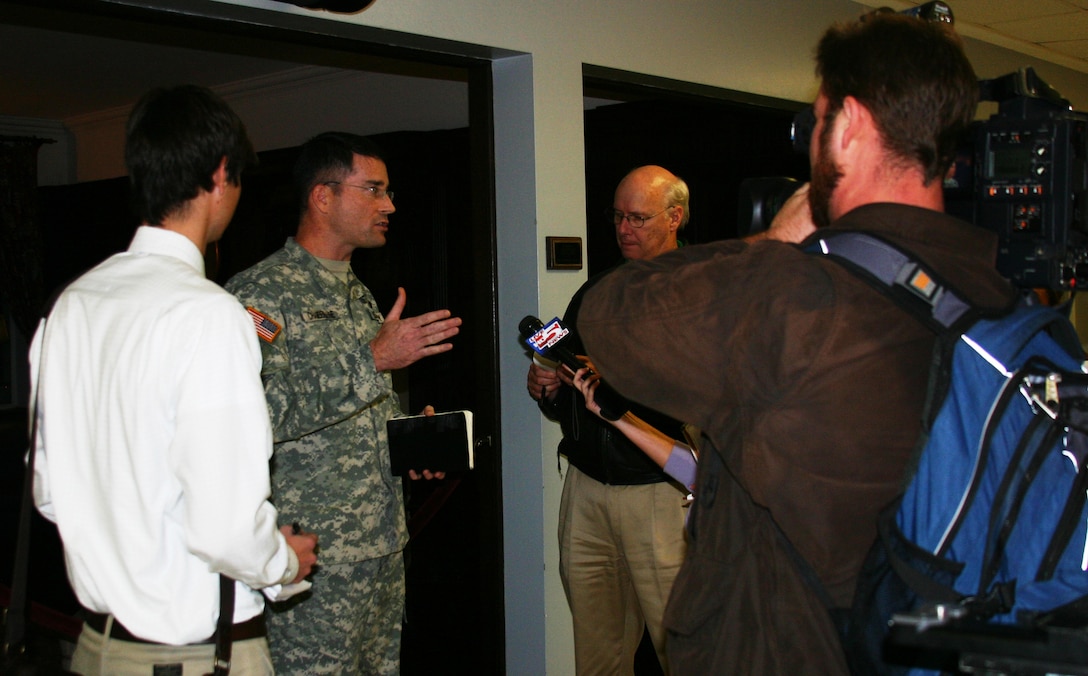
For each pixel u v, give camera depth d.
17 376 8.49
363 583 2.11
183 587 1.31
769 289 0.96
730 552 1.05
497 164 2.61
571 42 2.62
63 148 7.77
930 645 0.80
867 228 0.97
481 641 2.69
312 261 2.18
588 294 1.10
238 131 1.42
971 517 0.93
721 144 3.72
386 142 4.66
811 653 0.97
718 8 3.15
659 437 1.83
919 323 0.93
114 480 1.29
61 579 4.01
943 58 0.97
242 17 2.02
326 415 1.98
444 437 2.15
